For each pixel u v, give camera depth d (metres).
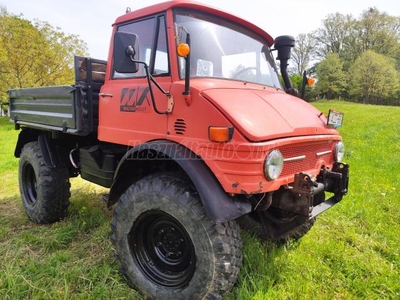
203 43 2.51
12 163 7.32
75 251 3.02
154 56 2.46
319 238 3.30
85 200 4.34
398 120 16.73
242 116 1.97
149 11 2.51
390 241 3.25
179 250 2.35
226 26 2.81
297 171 2.34
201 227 2.03
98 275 2.55
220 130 1.89
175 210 2.12
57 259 2.79
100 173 3.14
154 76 2.42
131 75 2.68
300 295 2.34
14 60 17.91
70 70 20.12
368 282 2.55
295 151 2.26
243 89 2.44
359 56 45.44
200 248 2.04
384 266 2.79
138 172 2.69
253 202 2.19
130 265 2.44
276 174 1.98
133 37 2.15
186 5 2.42
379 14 47.19
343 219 3.77
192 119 2.09
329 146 2.79
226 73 2.68
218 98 2.04
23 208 4.26
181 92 2.16
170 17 2.37
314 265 2.75
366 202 4.31
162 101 2.29
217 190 1.95
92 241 3.16
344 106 31.19
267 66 3.27
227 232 2.06
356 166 6.68
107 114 2.84
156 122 2.35
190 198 2.08
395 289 2.48
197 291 2.08
